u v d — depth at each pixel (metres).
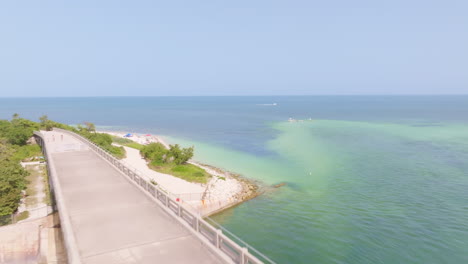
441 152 61.88
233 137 87.88
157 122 138.50
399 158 56.50
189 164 48.53
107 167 25.81
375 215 29.88
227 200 33.47
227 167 50.81
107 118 162.00
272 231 26.56
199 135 93.06
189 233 11.74
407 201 33.88
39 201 27.81
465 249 23.22
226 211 31.27
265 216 29.91
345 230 26.61
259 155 61.12
